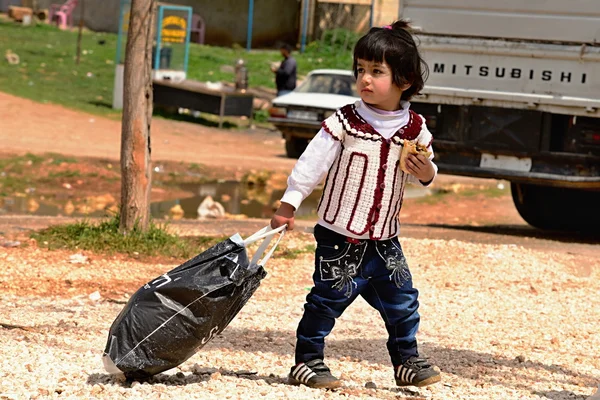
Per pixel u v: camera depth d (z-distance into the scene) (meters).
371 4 69.50
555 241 20.03
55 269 14.15
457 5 20.12
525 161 19.92
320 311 7.45
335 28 72.75
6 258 14.65
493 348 10.42
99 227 16.72
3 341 9.22
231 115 44.47
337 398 7.34
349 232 7.28
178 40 47.44
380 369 9.08
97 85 50.59
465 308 12.91
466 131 20.22
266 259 7.56
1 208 23.80
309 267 15.63
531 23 19.45
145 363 7.39
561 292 14.41
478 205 26.86
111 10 72.31
